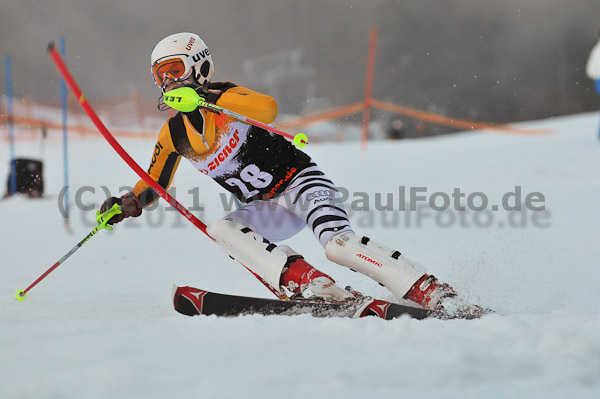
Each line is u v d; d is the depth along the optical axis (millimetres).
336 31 162125
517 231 19000
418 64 140875
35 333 6887
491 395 4680
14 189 37250
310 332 6996
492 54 137875
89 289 14406
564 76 133875
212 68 11305
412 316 9055
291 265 10211
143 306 11555
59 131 75125
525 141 50875
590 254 15039
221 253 20031
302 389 4809
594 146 43375
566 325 7547
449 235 19422
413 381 5004
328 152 53188
